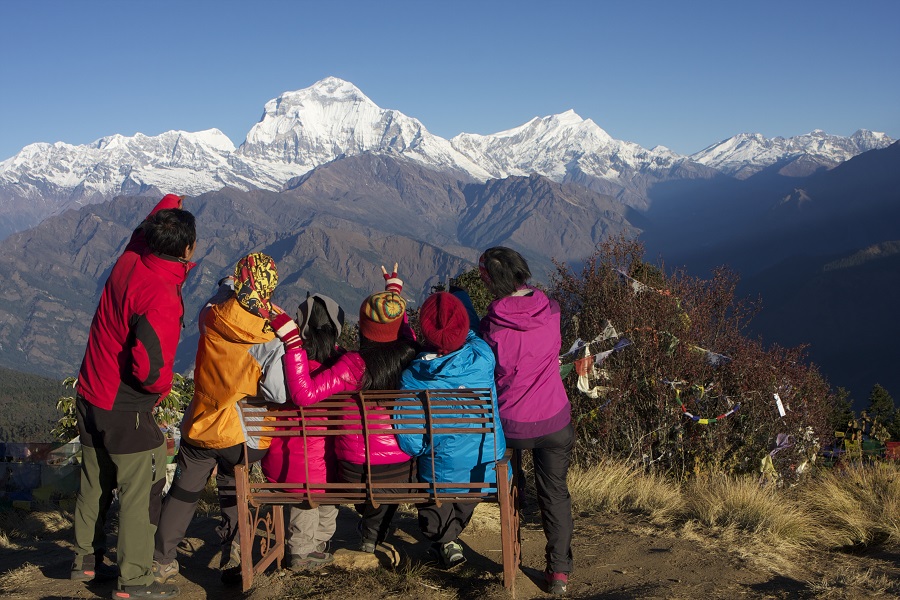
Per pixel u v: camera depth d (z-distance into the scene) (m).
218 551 5.70
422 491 4.58
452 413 4.41
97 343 4.39
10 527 7.39
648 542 5.70
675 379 8.27
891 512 6.81
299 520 4.96
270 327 4.34
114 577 4.99
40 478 8.16
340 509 7.10
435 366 4.46
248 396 4.58
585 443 8.40
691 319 8.68
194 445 4.58
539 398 4.61
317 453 4.66
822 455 10.40
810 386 9.33
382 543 5.46
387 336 4.61
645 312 8.48
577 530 6.11
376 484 4.55
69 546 6.36
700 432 8.30
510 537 4.48
